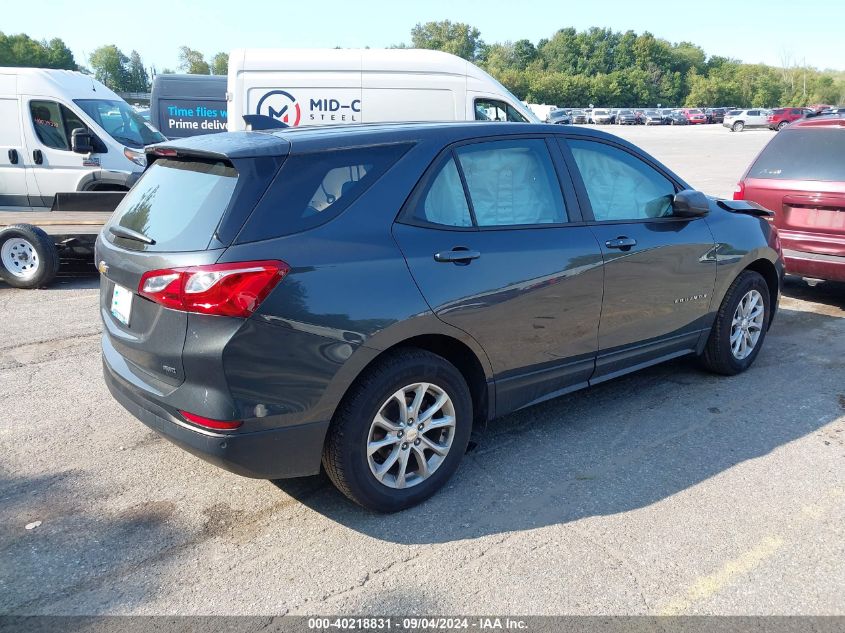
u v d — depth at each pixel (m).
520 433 4.28
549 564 3.04
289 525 3.34
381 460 3.41
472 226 3.57
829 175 6.51
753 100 129.88
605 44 133.25
